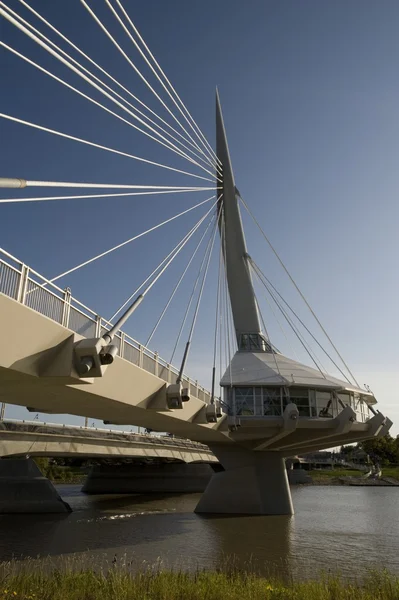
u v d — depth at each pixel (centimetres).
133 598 1097
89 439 4541
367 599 1202
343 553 2469
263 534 3034
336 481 10150
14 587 1148
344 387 4141
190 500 5756
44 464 9250
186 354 2306
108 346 1337
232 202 5453
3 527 3142
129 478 7275
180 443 6412
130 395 1806
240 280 5241
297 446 4425
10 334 1084
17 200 1271
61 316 1274
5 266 1055
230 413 3728
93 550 2434
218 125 5831
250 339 5047
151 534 2973
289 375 4169
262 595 1222
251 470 4275
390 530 3303
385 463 12438
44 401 1738
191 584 1283
